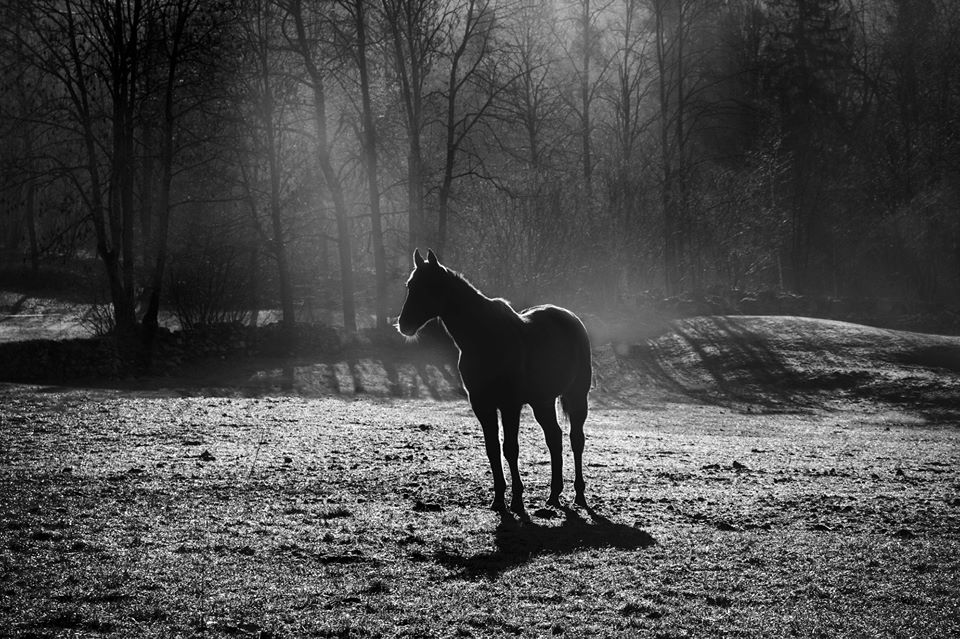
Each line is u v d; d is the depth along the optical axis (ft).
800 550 28.55
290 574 24.06
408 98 148.46
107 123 152.15
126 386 101.91
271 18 140.36
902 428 91.09
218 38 123.54
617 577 24.81
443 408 89.56
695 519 33.35
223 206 162.50
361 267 215.31
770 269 213.25
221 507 31.94
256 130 141.59
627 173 163.12
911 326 146.30
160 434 50.14
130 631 19.56
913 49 208.95
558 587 23.79
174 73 126.21
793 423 92.38
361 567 24.98
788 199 205.98
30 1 116.67
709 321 139.03
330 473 39.29
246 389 103.40
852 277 219.82
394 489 36.55
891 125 218.59
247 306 136.67
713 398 111.45
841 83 231.50
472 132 194.18
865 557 27.91
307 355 124.98
